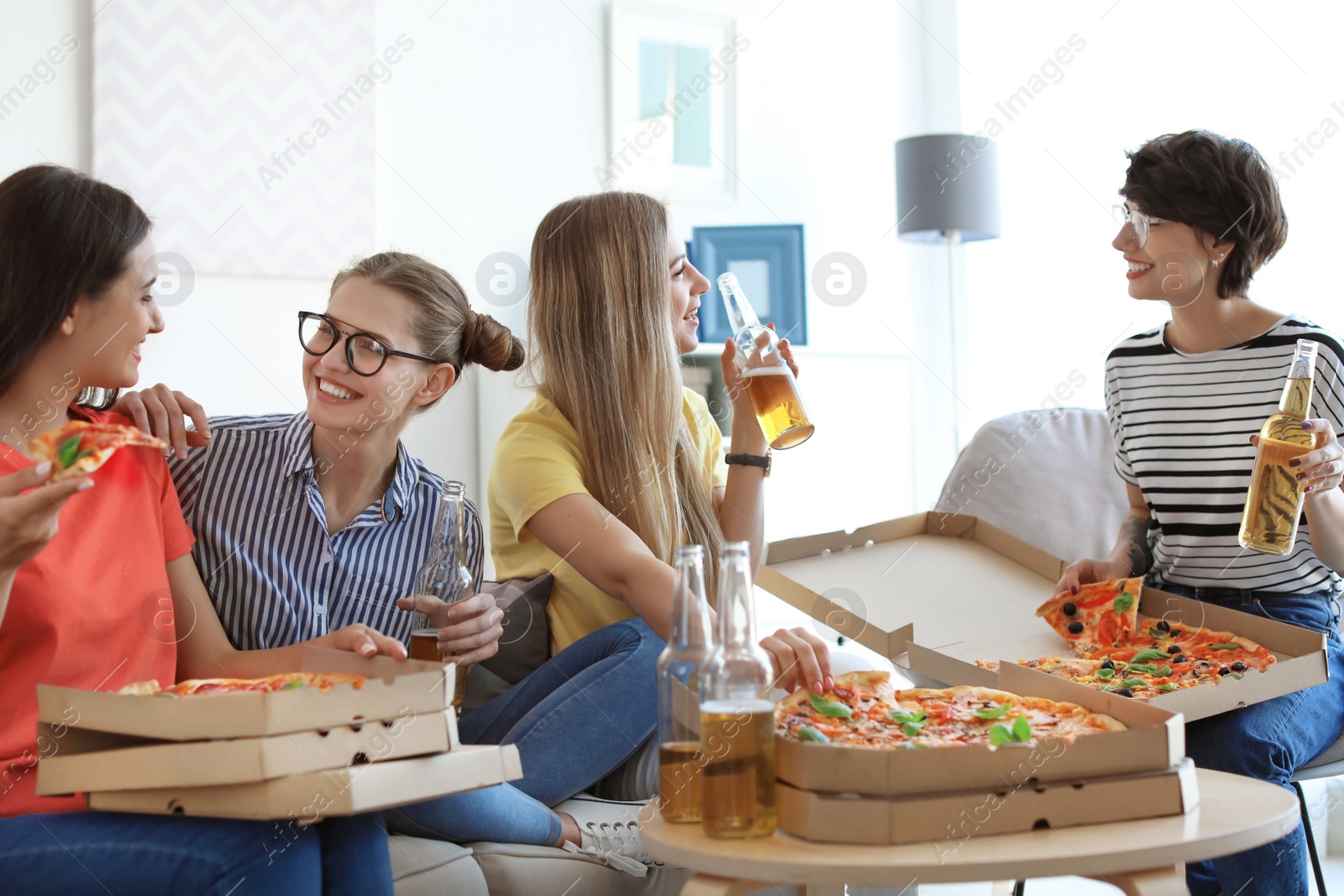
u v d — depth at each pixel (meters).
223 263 2.92
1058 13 3.62
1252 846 1.03
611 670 1.57
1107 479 2.29
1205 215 1.82
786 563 1.85
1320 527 1.73
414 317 1.55
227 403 2.93
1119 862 0.97
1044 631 1.71
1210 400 1.91
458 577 1.51
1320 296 2.74
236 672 1.38
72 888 1.03
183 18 2.88
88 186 1.29
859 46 3.99
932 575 1.85
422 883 1.29
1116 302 3.45
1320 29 2.78
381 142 3.12
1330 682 1.73
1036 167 3.75
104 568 1.28
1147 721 1.12
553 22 3.37
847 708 1.19
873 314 4.02
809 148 3.89
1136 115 3.37
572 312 1.75
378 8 3.11
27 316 1.23
